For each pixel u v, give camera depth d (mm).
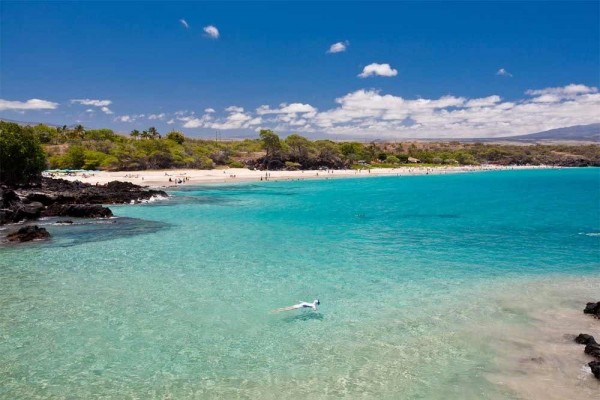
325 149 185625
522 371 15500
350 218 54250
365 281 26641
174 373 15555
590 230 45500
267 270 29078
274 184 115188
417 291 24688
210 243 37781
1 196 50688
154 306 22078
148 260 31391
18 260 30797
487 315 20891
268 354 17031
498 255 33750
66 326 19469
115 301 22750
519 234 43188
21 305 21969
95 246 35656
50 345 17641
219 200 74500
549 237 41500
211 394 14258
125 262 30719
